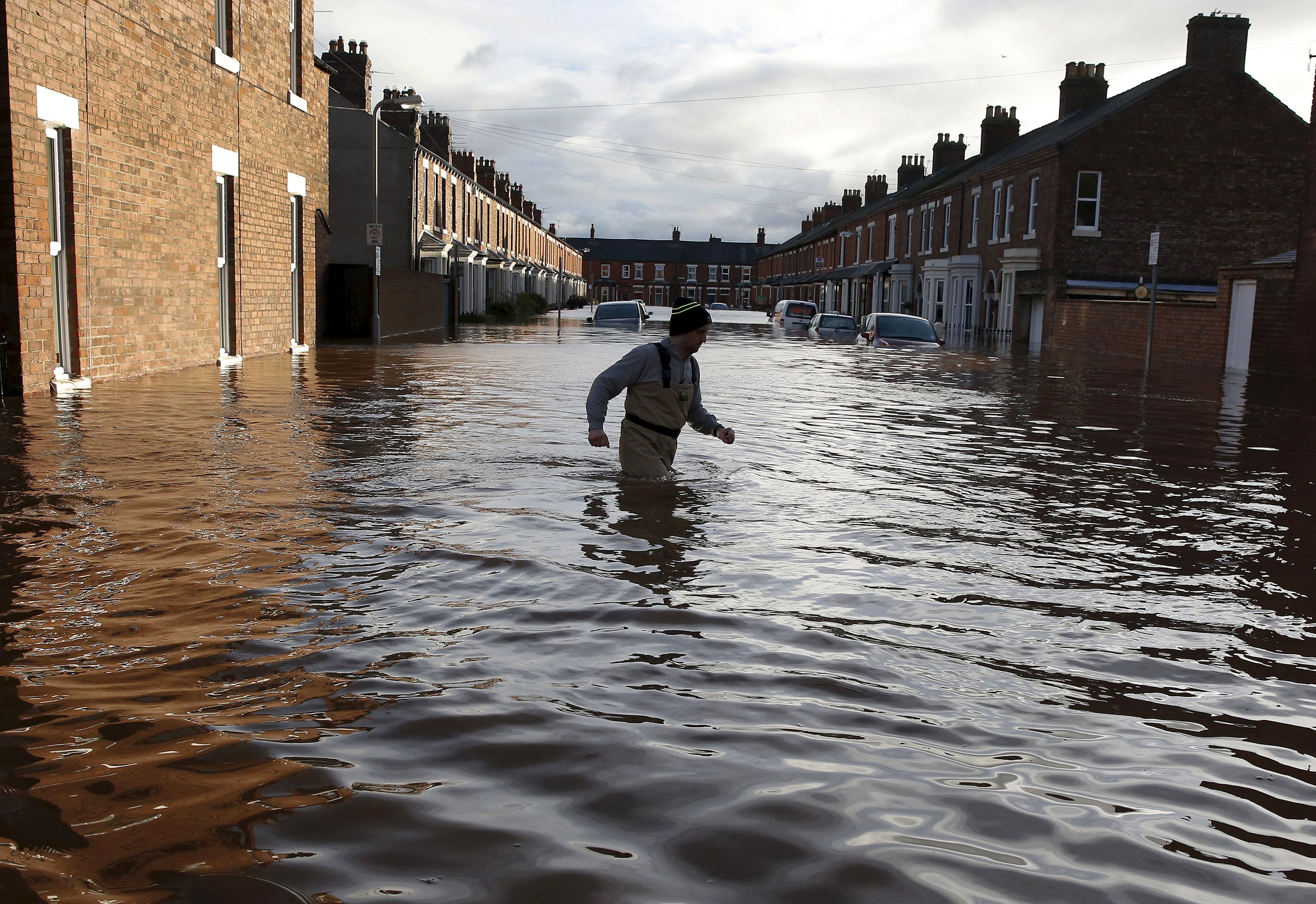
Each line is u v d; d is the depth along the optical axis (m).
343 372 14.02
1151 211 32.06
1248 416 11.34
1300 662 3.39
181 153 13.18
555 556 4.38
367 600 3.73
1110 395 13.65
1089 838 2.20
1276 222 32.12
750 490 6.05
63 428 7.88
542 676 3.04
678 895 1.93
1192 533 5.30
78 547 4.36
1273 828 2.27
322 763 2.44
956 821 2.25
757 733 2.69
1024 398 12.81
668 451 6.35
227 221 15.11
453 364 16.34
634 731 2.67
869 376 16.09
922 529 5.20
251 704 2.79
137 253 12.03
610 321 38.75
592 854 2.06
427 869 1.99
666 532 4.88
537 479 6.16
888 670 3.20
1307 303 17.91
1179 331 22.59
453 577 4.04
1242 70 31.62
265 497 5.45
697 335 6.20
